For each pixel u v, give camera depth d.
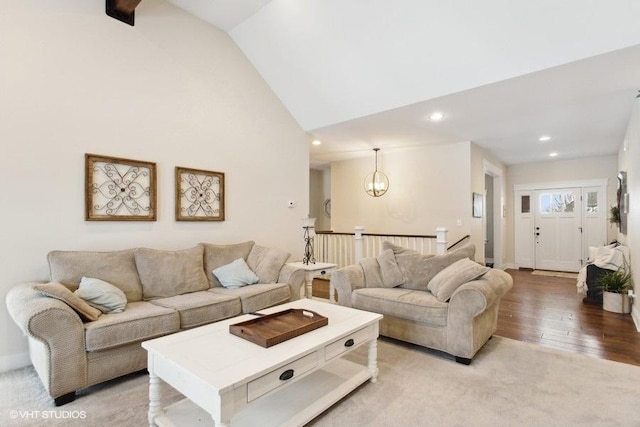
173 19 3.72
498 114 4.39
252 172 4.54
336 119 4.78
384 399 2.20
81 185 3.01
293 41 4.00
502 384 2.39
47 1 2.84
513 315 4.11
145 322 2.49
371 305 3.26
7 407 2.10
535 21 2.75
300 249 5.20
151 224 3.50
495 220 7.70
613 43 2.64
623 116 4.42
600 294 4.66
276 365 1.70
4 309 2.61
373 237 5.79
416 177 6.52
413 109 4.20
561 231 7.60
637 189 3.79
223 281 3.61
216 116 4.12
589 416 2.01
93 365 2.26
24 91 2.72
